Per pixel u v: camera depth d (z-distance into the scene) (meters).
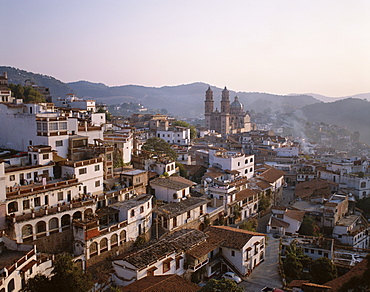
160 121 170.12
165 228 65.81
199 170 103.50
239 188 89.75
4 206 49.41
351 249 75.69
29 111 77.31
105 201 64.06
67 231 54.75
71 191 58.66
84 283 43.16
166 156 99.19
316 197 95.50
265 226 85.38
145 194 69.75
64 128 69.75
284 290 55.16
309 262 65.12
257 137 188.75
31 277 44.19
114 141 83.81
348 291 44.53
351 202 97.81
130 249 60.34
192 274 56.94
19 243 47.03
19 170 56.44
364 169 114.44
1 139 74.81
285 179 128.62
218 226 70.50
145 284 46.28
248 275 60.88
